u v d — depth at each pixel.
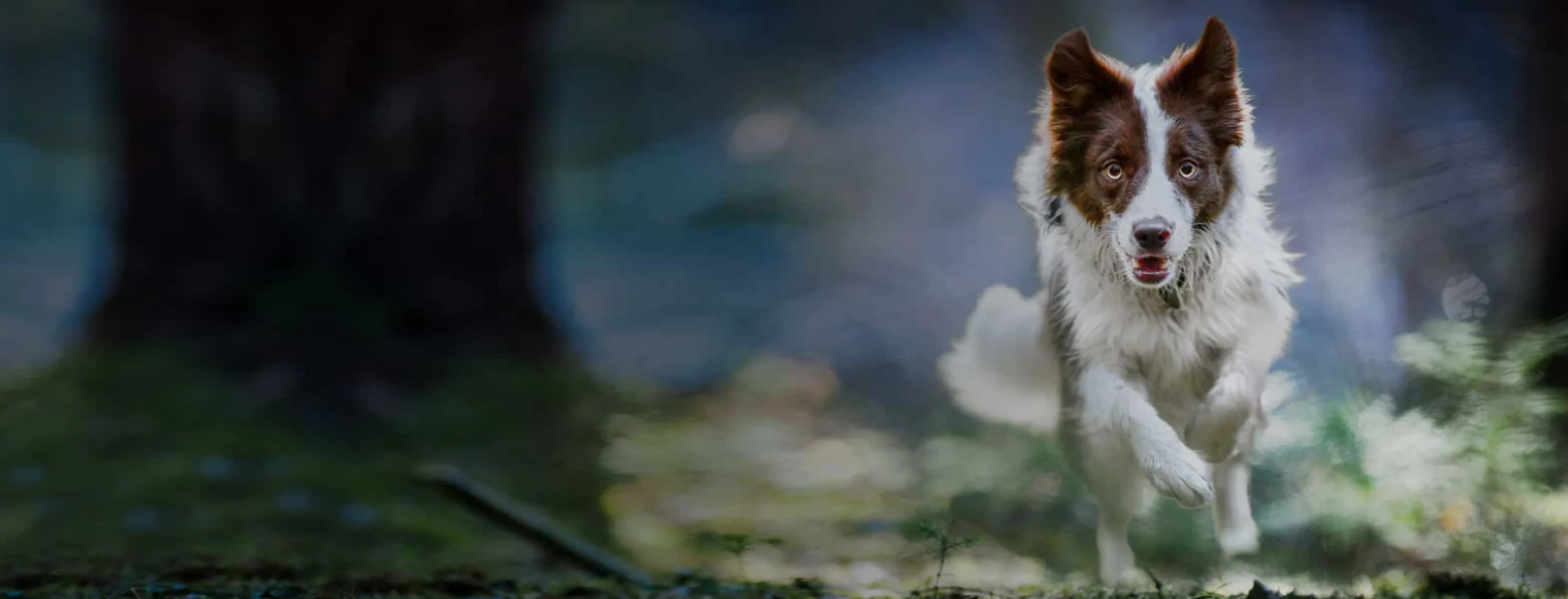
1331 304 9.67
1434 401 8.00
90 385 11.18
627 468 11.02
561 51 28.72
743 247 22.58
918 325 16.55
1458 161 10.07
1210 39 5.44
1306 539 7.28
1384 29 10.92
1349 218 10.33
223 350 11.91
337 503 9.06
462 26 12.84
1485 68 10.09
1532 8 9.30
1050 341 6.24
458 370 12.30
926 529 5.75
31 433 10.34
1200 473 5.39
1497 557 6.68
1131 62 15.59
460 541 8.50
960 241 18.70
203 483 9.32
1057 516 9.03
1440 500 7.16
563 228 27.33
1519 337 8.22
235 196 12.39
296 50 12.48
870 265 19.09
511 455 11.16
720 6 28.92
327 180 12.46
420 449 11.10
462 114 12.80
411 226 12.61
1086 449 6.16
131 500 8.95
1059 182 5.71
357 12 12.49
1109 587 5.99
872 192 21.89
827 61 26.86
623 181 29.05
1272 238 5.95
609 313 20.06
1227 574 7.19
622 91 30.92
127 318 12.34
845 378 14.90
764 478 10.96
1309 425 7.72
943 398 13.43
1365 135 10.67
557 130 29.75
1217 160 5.48
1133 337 5.80
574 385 12.69
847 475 10.84
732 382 14.66
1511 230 9.73
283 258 12.31
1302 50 11.42
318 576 5.92
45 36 31.69
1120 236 5.40
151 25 12.48
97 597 5.20
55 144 34.75
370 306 12.13
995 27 21.66
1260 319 5.80
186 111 12.41
